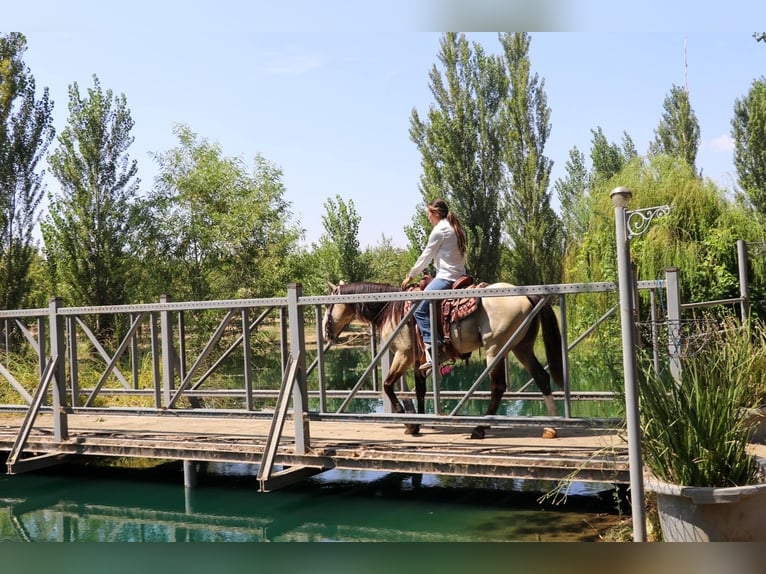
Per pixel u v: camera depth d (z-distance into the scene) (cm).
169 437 711
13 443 761
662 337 470
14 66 1698
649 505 470
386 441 627
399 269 2959
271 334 2375
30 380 1096
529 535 518
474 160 2353
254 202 2158
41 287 1880
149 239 2030
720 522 373
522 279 2361
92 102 1836
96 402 1014
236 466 822
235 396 907
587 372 1162
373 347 856
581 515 564
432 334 579
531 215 2341
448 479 721
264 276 2059
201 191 2148
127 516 633
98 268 1830
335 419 610
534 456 536
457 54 2358
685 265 1044
